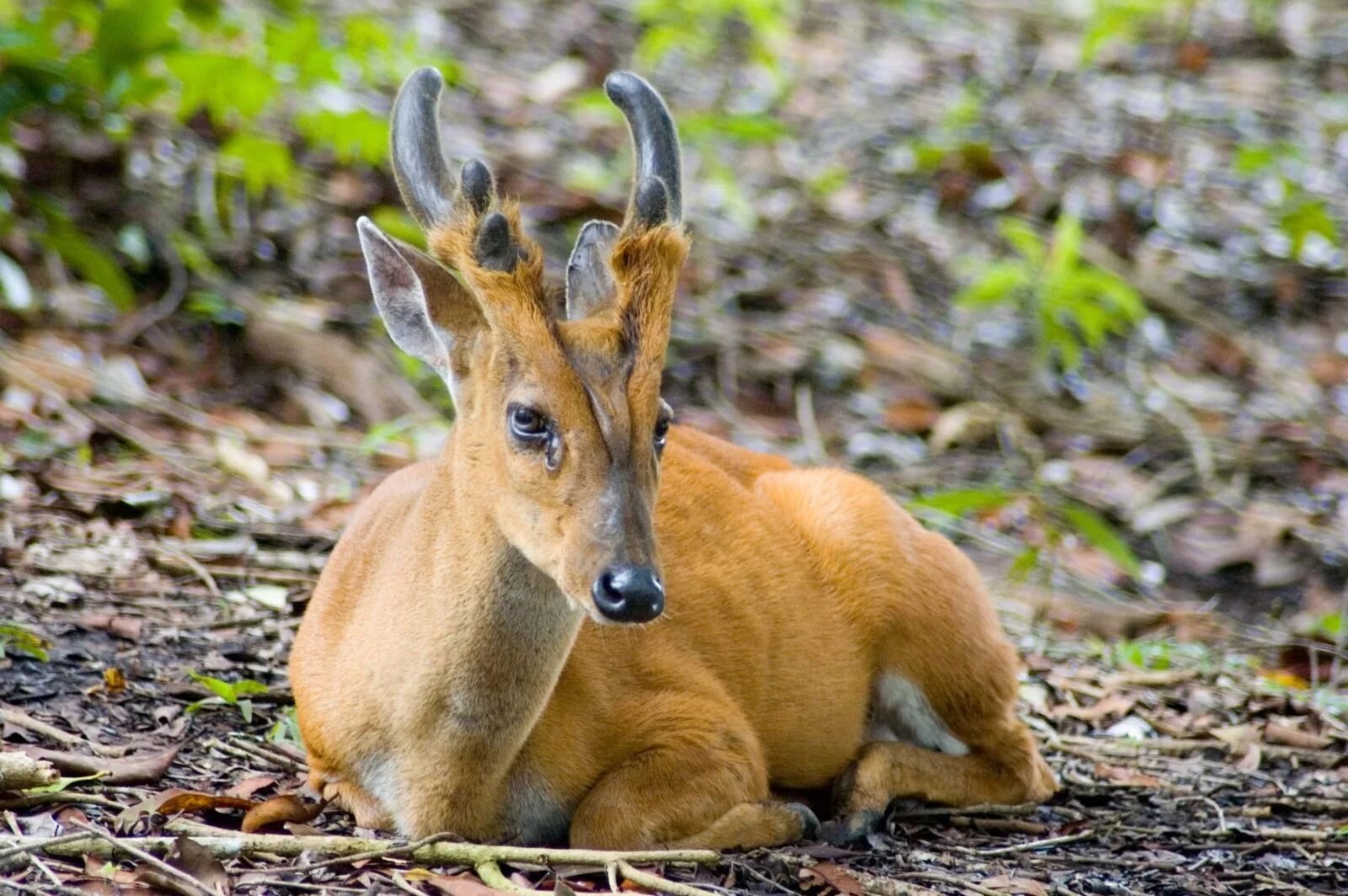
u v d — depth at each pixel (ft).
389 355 45.55
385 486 26.11
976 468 46.44
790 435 46.70
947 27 77.20
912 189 60.44
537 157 56.65
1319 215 56.18
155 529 34.73
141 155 48.83
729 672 25.54
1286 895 24.44
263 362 44.47
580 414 20.51
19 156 46.62
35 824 21.59
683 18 69.46
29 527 33.40
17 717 25.09
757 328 50.90
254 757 25.58
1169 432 49.34
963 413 48.24
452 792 22.66
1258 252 59.00
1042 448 48.01
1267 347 54.65
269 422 42.65
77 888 19.94
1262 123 68.69
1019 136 64.59
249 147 46.32
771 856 23.31
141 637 29.58
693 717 24.29
